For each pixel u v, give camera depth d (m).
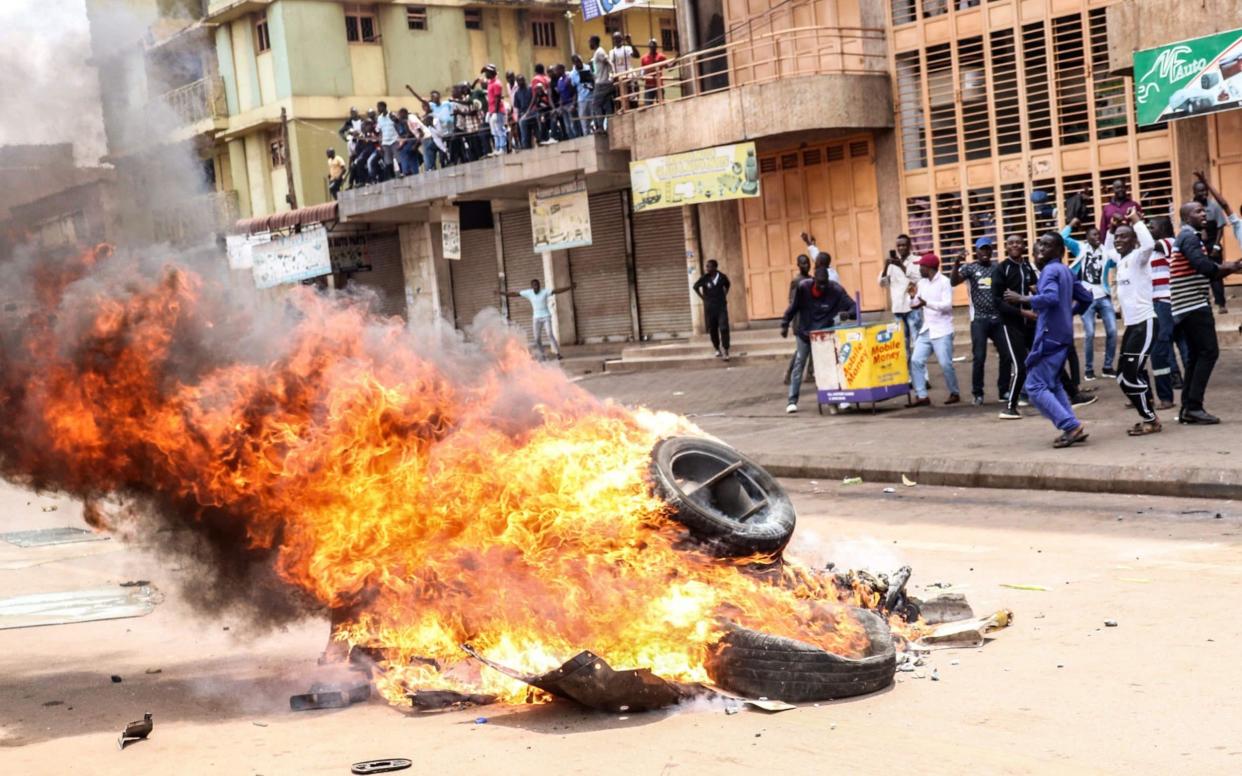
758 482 6.96
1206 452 11.07
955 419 15.18
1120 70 19.44
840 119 23.11
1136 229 12.24
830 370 16.73
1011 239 14.50
